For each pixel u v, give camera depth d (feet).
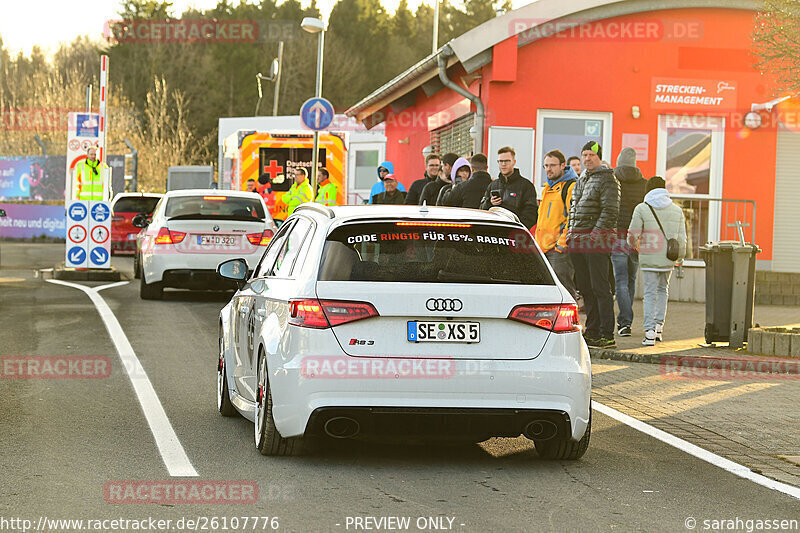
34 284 188.44
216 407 80.53
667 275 124.88
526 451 67.82
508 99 181.68
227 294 174.70
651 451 68.80
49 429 70.64
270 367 61.98
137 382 90.33
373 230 63.26
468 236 63.77
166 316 140.15
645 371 105.50
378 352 59.67
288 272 65.98
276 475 59.26
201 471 59.88
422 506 53.21
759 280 188.34
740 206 188.75
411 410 59.52
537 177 182.80
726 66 186.29
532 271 63.00
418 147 233.35
